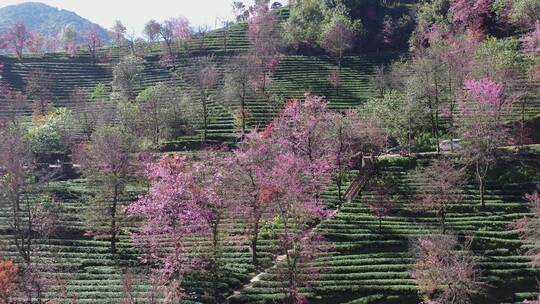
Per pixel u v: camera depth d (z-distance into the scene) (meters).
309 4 148.75
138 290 51.03
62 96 121.81
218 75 120.19
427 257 53.50
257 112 104.31
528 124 89.19
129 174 67.38
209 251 59.53
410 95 88.94
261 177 58.56
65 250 61.59
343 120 76.25
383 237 63.97
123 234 66.06
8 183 60.19
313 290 54.91
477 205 69.44
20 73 131.00
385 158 79.50
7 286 42.84
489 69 88.25
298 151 73.06
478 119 77.19
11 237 62.97
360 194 73.00
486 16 125.69
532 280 56.53
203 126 100.19
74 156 80.50
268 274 56.59
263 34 134.88
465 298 50.38
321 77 121.31
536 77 92.38
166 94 104.06
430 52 97.38
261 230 64.62
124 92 114.00
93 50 145.50
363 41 135.25
